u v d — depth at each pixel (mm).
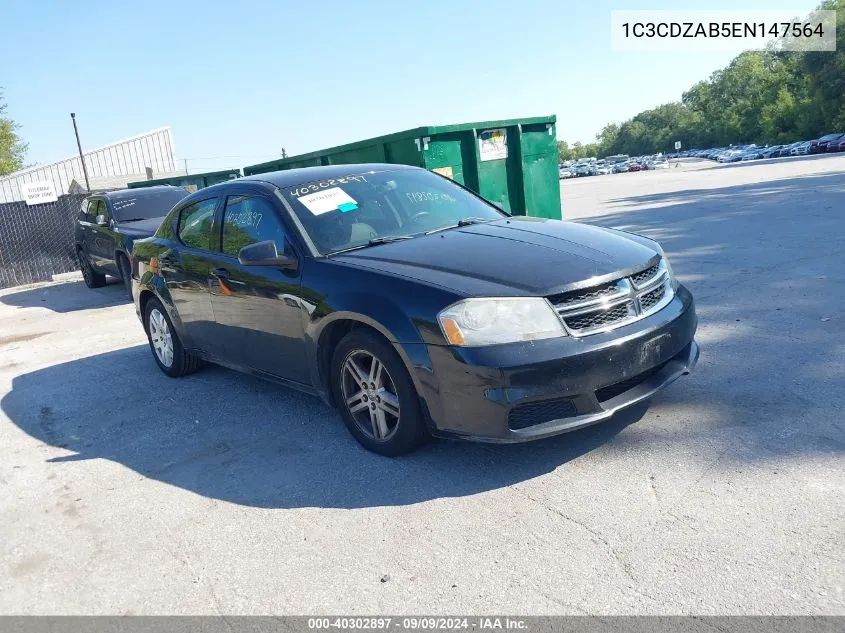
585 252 3793
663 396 4277
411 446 3822
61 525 3721
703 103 139250
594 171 93500
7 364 7625
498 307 3357
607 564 2752
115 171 35812
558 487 3379
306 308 4098
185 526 3527
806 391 4078
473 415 3385
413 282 3615
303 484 3789
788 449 3436
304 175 4984
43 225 16000
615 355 3412
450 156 9195
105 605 2955
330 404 4297
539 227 4395
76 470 4430
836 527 2779
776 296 6289
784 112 84812
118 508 3824
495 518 3189
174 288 5539
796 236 9266
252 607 2807
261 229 4652
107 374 6633
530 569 2793
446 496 3447
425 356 3463
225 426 4832
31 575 3270
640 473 3402
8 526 3785
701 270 7844
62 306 11633
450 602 2664
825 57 70688
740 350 4926
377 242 4312
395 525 3254
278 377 4695
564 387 3318
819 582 2480
